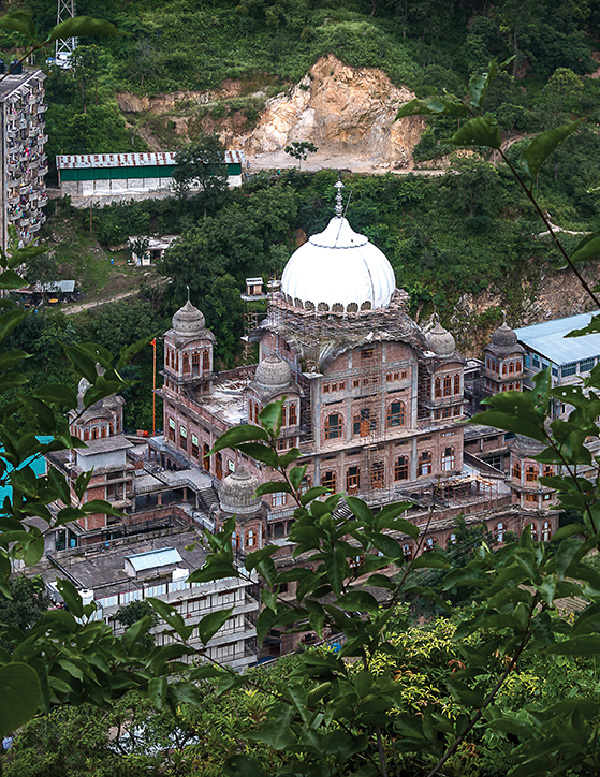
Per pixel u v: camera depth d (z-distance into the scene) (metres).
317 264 131.00
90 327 170.62
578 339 160.25
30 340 165.75
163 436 146.38
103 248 189.38
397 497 133.38
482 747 39.34
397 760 36.88
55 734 42.53
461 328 191.12
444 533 131.12
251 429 28.20
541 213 25.73
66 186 191.50
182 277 177.12
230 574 29.98
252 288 182.75
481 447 149.62
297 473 29.69
